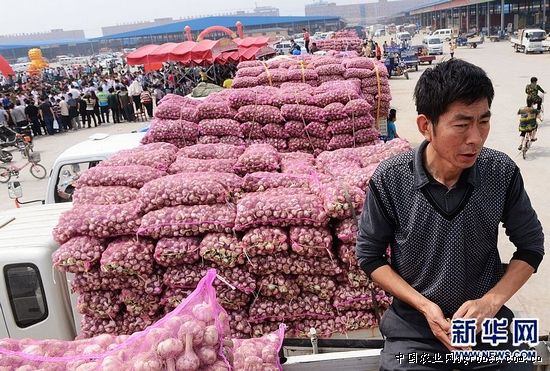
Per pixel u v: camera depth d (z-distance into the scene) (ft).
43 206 16.79
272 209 10.73
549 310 18.66
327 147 19.74
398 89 79.97
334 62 27.02
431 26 395.34
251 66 27.48
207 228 10.98
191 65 66.90
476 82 5.78
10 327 13.00
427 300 6.75
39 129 69.10
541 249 6.76
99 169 14.11
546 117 50.06
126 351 6.91
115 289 11.50
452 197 6.45
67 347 7.60
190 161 15.12
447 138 5.98
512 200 6.59
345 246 10.68
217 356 6.91
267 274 11.06
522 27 203.00
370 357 8.08
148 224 11.04
